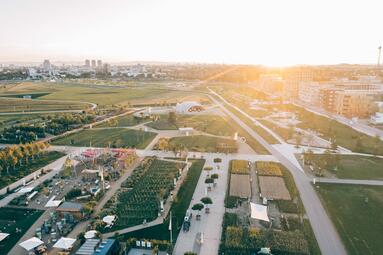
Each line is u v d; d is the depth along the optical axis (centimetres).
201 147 19238
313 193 13138
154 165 16275
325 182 14150
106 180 14462
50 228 10625
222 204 12269
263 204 12112
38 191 13388
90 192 13188
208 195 13000
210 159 17275
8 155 15425
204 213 11644
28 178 14825
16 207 12119
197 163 16600
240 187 13400
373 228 10562
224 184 14038
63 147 19488
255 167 16062
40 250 9406
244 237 9938
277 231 10244
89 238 9819
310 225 10750
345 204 12144
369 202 12288
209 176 14725
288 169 15700
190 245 9775
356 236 10119
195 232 10475
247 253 9262
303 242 9675
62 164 16588
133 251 9494
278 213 11506
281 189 13175
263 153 18212
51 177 14925
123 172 15400
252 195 12950
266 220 10588
